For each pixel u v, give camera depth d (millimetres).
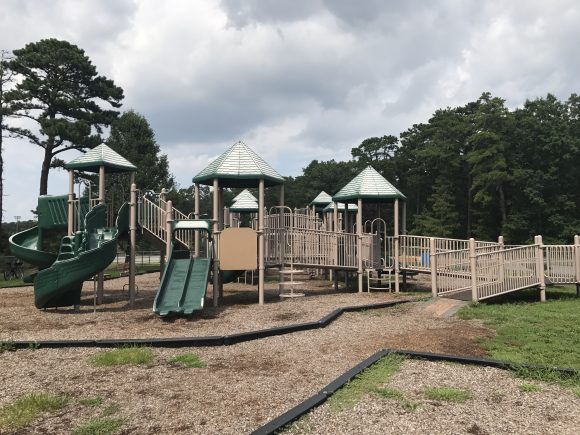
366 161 69250
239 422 4156
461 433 3830
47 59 32781
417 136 63062
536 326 8414
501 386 5047
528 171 45375
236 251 12086
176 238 13797
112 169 14398
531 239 44375
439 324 8875
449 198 50469
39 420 4270
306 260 14562
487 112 47000
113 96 36781
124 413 4410
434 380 5223
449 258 12461
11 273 24141
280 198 13859
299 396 4832
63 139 32531
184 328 8836
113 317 10297
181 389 5113
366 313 10227
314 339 7645
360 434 3799
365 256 15469
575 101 54969
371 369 5539
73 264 10633
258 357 6523
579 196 47250
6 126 33156
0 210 33844
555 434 3822
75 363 6246
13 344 7051
